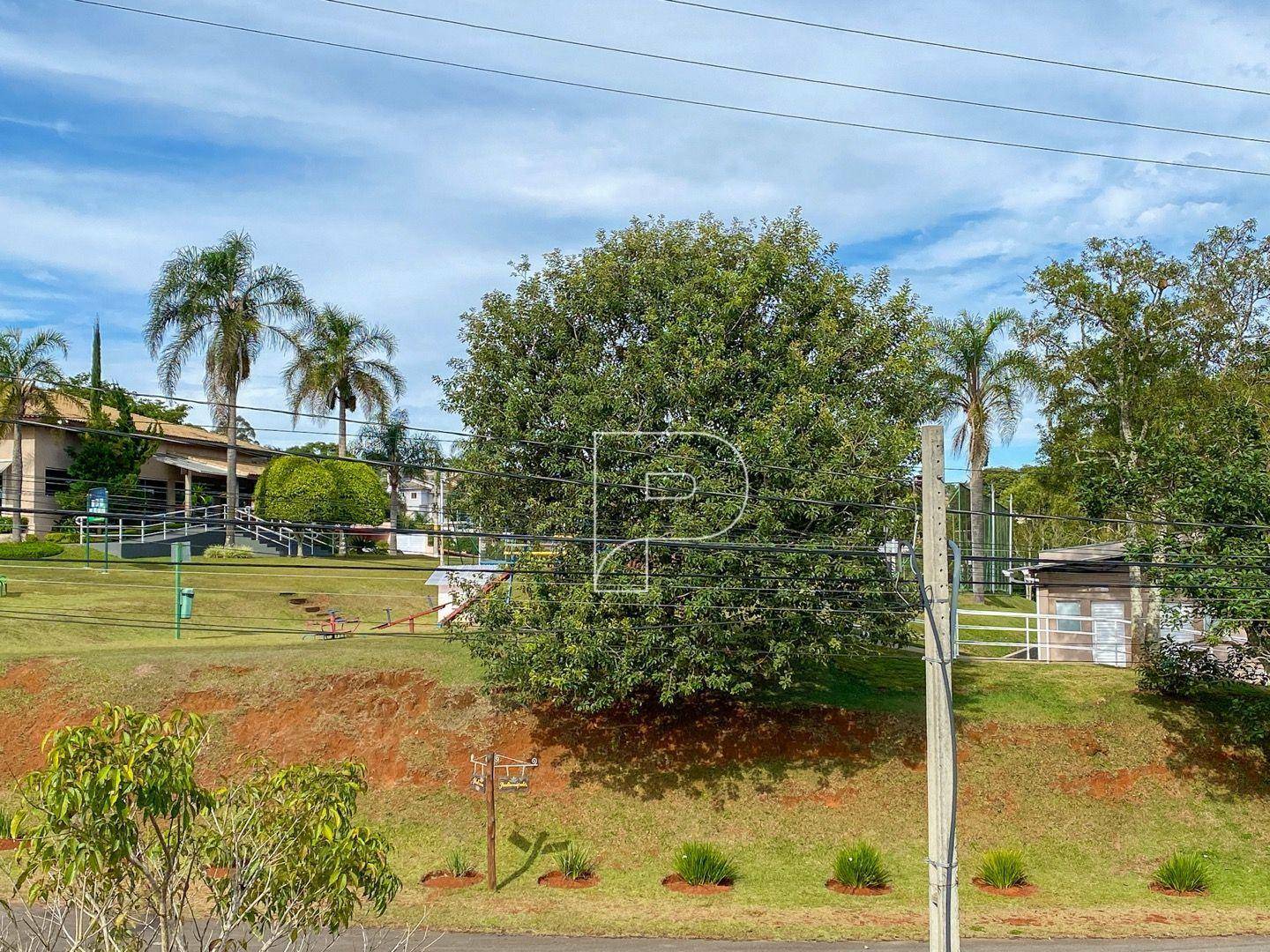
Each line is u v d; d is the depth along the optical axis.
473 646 22.66
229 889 9.10
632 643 20.53
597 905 18.66
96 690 23.97
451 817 21.77
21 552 38.41
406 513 52.50
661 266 22.80
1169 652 24.33
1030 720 24.62
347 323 50.25
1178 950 16.89
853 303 23.94
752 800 22.36
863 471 20.42
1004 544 61.66
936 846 12.57
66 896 8.70
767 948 16.77
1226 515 21.67
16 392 41.59
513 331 22.98
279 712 23.84
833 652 22.00
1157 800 22.70
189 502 47.59
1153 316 28.78
